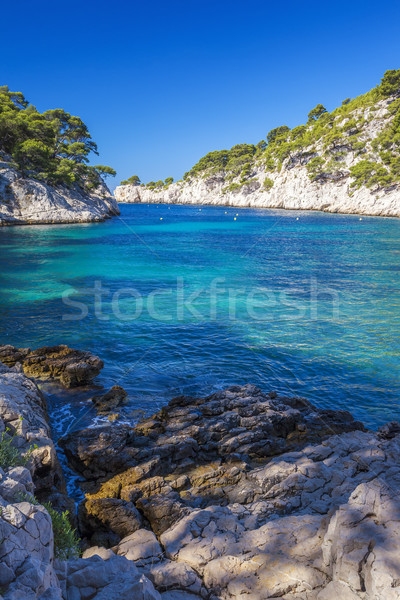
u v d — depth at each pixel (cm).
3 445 841
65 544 679
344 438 1253
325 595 577
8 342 2194
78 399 1584
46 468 947
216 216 14238
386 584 520
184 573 673
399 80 16962
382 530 622
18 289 3338
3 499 592
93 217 10156
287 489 985
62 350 1917
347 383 1753
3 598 442
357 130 17112
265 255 5409
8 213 8581
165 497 985
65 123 11962
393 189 13762
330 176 16788
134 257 5091
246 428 1312
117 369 1880
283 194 19088
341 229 9331
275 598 615
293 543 730
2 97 10350
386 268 4472
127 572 624
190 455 1197
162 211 18125
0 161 9012
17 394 1196
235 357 2019
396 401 1608
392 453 1115
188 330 2392
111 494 1039
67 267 4334
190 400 1519
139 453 1161
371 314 2717
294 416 1378
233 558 696
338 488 956
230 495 1013
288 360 1983
